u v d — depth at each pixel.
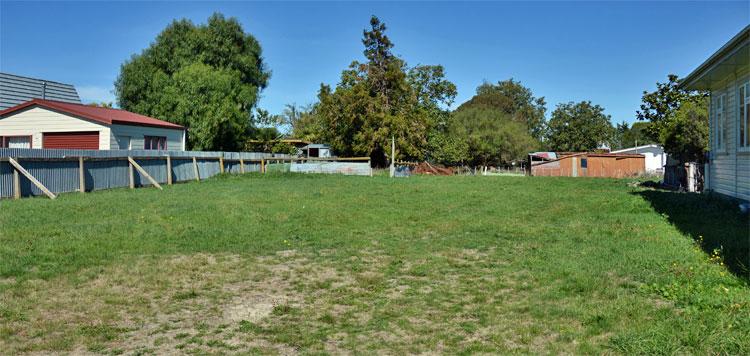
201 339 5.25
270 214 13.13
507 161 62.12
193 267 7.96
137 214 12.34
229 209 13.61
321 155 47.38
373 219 12.89
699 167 20.55
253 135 43.25
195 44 43.62
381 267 8.21
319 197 17.27
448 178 29.92
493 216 13.60
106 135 23.14
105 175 19.19
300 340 5.23
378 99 43.94
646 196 17.42
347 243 9.99
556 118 77.00
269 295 6.78
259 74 47.38
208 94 35.81
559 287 6.91
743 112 14.20
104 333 5.35
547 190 21.20
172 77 38.56
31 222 10.77
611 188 22.56
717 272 7.24
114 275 7.41
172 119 35.00
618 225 11.66
